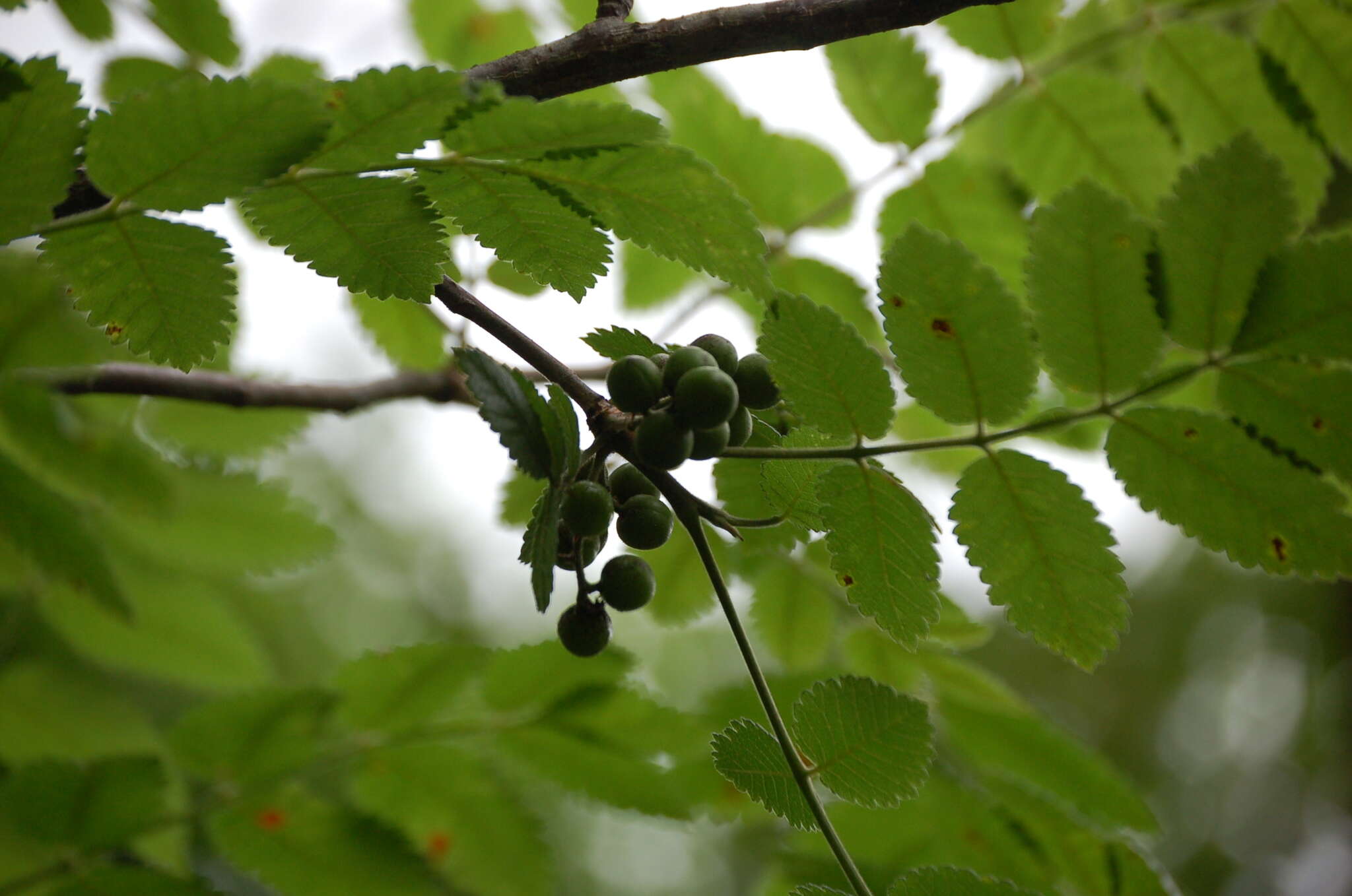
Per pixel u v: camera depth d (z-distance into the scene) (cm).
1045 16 75
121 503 73
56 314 71
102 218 63
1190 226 65
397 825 72
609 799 73
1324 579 65
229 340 64
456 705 73
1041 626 65
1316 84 74
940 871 64
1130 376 66
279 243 64
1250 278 65
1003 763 75
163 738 73
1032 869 72
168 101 61
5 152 61
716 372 63
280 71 74
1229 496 65
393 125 62
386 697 72
